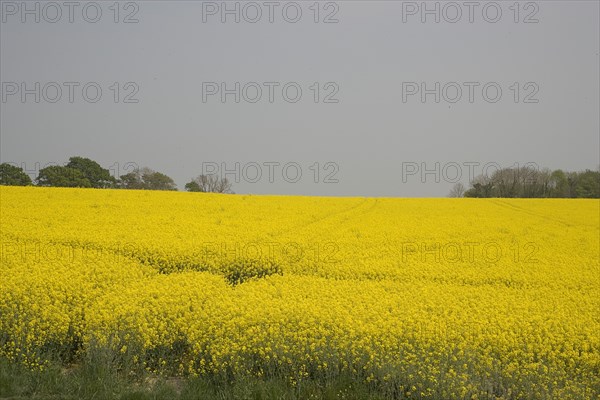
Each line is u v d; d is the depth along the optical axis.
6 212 24.17
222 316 10.35
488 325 10.57
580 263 18.59
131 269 14.69
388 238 21.97
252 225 23.70
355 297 12.62
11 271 13.38
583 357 9.30
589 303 13.20
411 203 38.53
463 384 8.12
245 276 16.27
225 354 8.99
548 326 10.70
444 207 36.09
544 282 15.58
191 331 9.88
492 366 8.87
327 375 8.73
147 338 9.45
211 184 68.81
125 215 25.14
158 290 12.38
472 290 14.23
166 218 24.61
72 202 28.53
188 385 8.59
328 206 33.56
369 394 8.30
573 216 32.41
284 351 8.95
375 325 10.19
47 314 10.20
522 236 24.14
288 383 8.68
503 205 38.44
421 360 8.94
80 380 8.41
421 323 10.48
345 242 20.61
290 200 36.34
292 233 22.17
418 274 15.94
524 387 8.28
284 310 10.80
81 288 12.39
